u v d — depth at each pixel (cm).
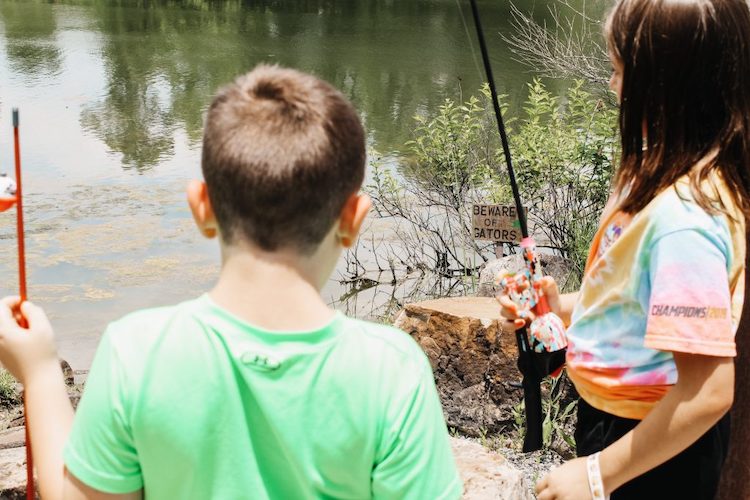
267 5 2605
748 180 166
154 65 1762
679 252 157
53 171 1109
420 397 122
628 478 163
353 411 119
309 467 119
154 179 1093
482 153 888
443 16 2377
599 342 176
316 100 122
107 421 118
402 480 120
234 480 119
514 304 207
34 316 138
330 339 120
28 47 1895
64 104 1444
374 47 1958
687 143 165
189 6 2542
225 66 1766
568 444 403
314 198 119
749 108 166
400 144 1213
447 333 450
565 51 1004
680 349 154
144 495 124
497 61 1734
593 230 724
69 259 846
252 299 120
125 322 123
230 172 118
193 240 905
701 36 163
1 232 908
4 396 539
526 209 705
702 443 172
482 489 263
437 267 841
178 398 118
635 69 169
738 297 163
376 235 909
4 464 289
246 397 119
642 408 172
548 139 776
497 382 438
